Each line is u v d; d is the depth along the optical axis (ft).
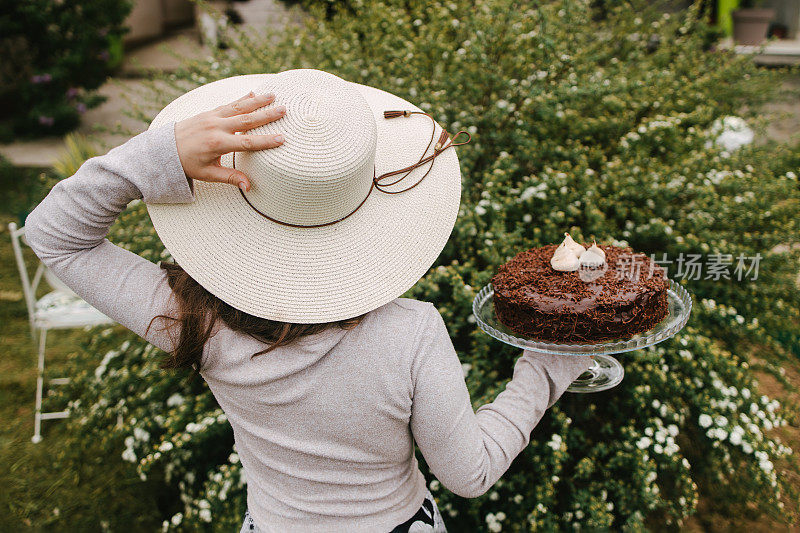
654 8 13.42
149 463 7.75
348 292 3.39
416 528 3.97
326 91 3.23
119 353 9.06
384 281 3.47
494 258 8.35
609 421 8.27
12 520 8.96
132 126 26.03
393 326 3.42
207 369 3.58
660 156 10.52
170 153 3.14
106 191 3.24
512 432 3.70
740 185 9.37
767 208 9.34
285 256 3.39
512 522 7.70
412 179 3.83
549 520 7.29
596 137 10.67
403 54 11.32
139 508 9.04
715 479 8.26
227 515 7.59
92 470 9.66
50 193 3.38
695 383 7.95
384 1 13.43
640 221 9.21
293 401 3.44
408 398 3.42
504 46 11.14
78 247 3.39
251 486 3.98
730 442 7.70
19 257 11.16
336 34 13.02
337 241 3.42
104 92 31.50
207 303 3.45
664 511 8.79
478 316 5.64
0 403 11.53
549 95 10.09
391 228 3.59
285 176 3.10
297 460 3.63
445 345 3.50
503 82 10.62
